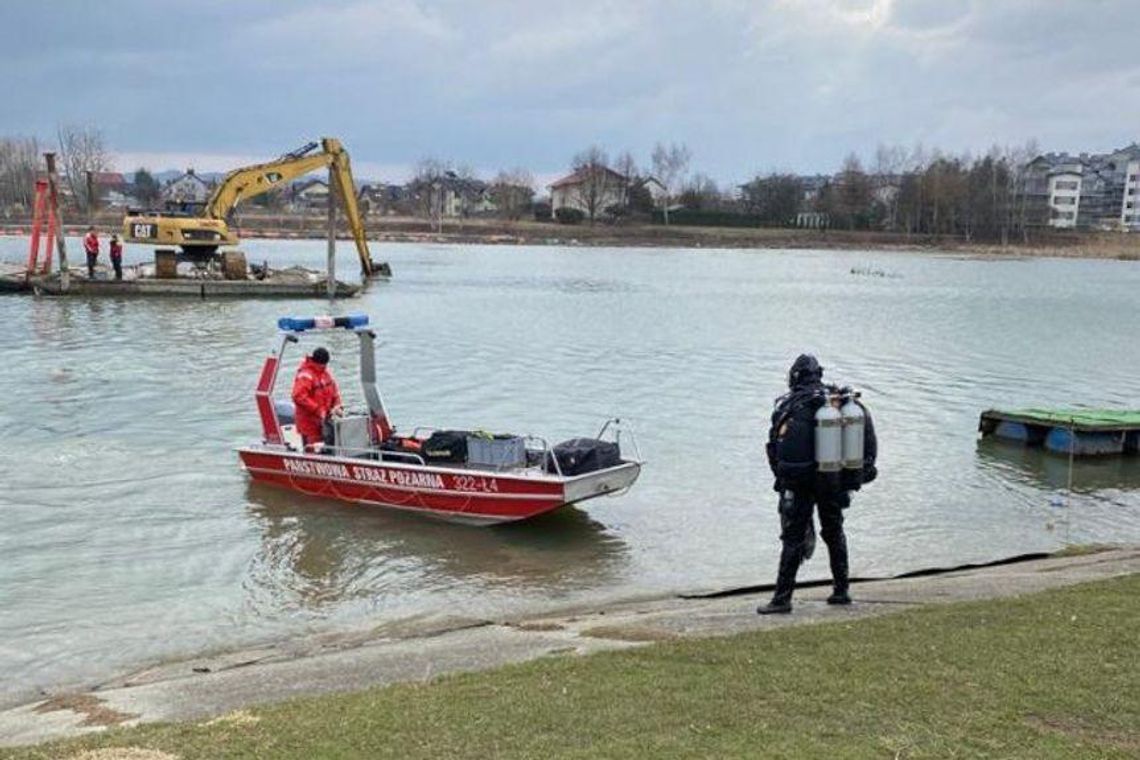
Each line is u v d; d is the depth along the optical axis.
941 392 28.20
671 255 115.06
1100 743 5.82
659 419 22.72
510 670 7.43
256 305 45.22
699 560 13.09
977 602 9.24
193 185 166.38
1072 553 13.36
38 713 7.69
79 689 8.89
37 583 11.80
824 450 8.80
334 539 13.73
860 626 8.32
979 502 16.62
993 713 6.25
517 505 13.93
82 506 14.95
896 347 37.75
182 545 13.34
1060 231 160.38
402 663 8.34
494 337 36.72
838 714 6.27
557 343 35.53
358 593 11.71
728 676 7.02
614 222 150.50
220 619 10.81
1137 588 9.64
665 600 11.30
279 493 15.82
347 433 15.66
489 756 5.73
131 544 13.33
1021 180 160.88
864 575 12.43
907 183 156.00
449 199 176.12
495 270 79.31
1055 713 6.26
